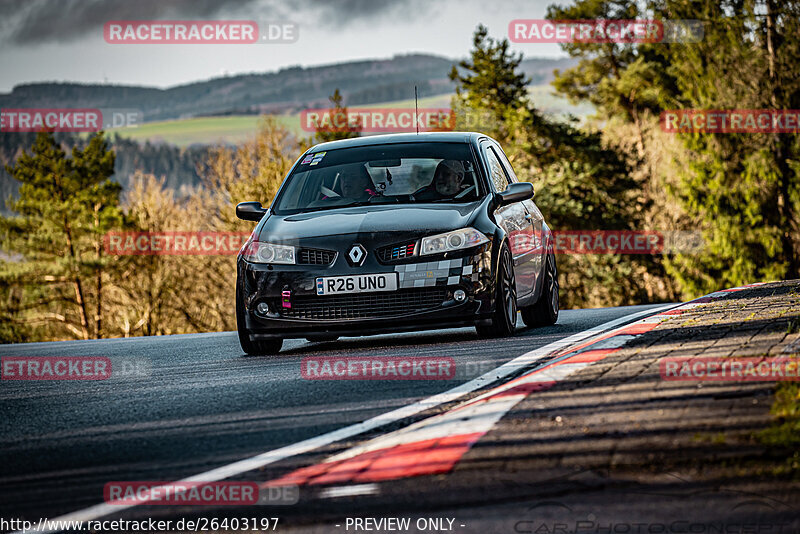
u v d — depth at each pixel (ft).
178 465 41.98
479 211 85.20
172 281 521.24
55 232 520.01
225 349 96.68
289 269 82.23
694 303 90.07
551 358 64.18
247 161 532.32
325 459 40.60
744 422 38.55
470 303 80.59
